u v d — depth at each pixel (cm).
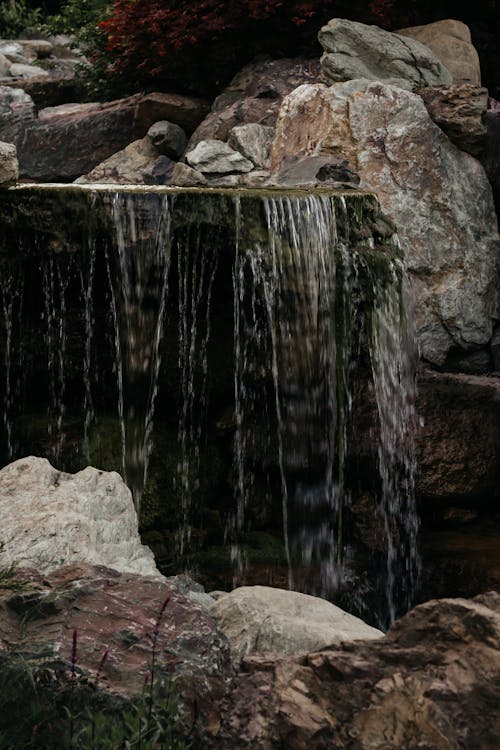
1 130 1139
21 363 718
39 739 361
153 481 712
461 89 924
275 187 805
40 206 688
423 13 1190
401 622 368
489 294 909
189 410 729
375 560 725
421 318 863
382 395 744
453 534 748
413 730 339
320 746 346
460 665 348
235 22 1079
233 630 439
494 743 339
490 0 1234
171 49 1098
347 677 355
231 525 732
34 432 716
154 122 1075
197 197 683
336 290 724
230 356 726
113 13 1254
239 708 366
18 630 390
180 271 691
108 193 679
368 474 744
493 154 944
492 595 371
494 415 767
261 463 739
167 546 705
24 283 706
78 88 1285
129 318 693
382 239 757
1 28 1945
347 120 889
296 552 725
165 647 381
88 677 363
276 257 697
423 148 895
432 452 748
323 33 982
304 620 450
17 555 471
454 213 898
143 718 349
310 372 722
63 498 512
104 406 722
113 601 402
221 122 1009
